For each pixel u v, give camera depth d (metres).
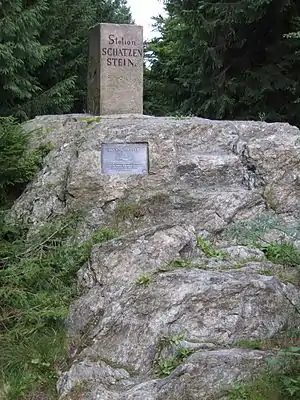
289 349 3.46
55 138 6.04
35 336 4.04
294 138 5.98
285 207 5.62
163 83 11.84
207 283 4.10
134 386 3.47
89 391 3.47
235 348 3.74
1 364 3.80
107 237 5.09
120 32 6.64
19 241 4.99
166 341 3.80
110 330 3.93
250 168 5.79
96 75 6.73
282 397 3.36
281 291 4.17
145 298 4.04
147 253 4.48
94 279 4.43
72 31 10.92
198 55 10.08
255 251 4.93
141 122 5.90
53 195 5.45
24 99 9.82
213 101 9.88
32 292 4.45
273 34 9.72
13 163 5.56
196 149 5.86
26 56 8.87
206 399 3.38
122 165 5.58
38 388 3.67
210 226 5.34
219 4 9.28
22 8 8.72
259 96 9.50
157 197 5.45
